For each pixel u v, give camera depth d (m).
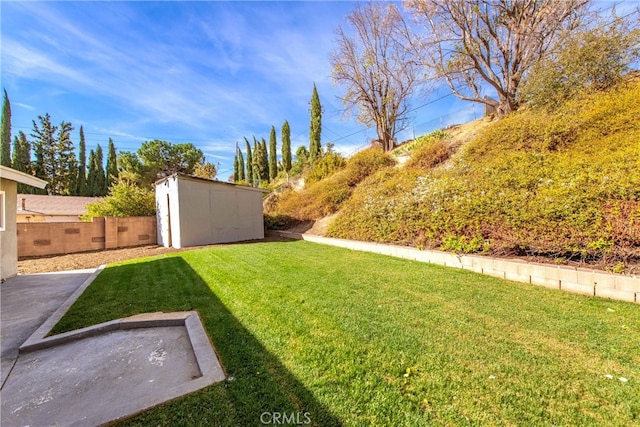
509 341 2.56
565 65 7.79
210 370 2.21
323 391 1.93
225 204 11.11
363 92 15.89
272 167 30.61
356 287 4.29
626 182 3.88
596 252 4.03
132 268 6.34
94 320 3.39
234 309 3.50
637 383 1.96
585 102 7.05
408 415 1.69
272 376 2.11
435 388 1.93
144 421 1.73
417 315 3.18
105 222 10.59
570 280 3.93
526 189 5.20
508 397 1.83
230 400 1.88
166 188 10.73
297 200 14.34
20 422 1.80
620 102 6.16
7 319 3.67
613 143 5.61
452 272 5.12
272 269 5.62
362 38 15.09
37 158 27.22
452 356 2.33
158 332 3.14
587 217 4.11
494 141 8.12
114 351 2.74
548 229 4.50
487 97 11.59
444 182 7.04
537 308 3.33
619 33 7.25
